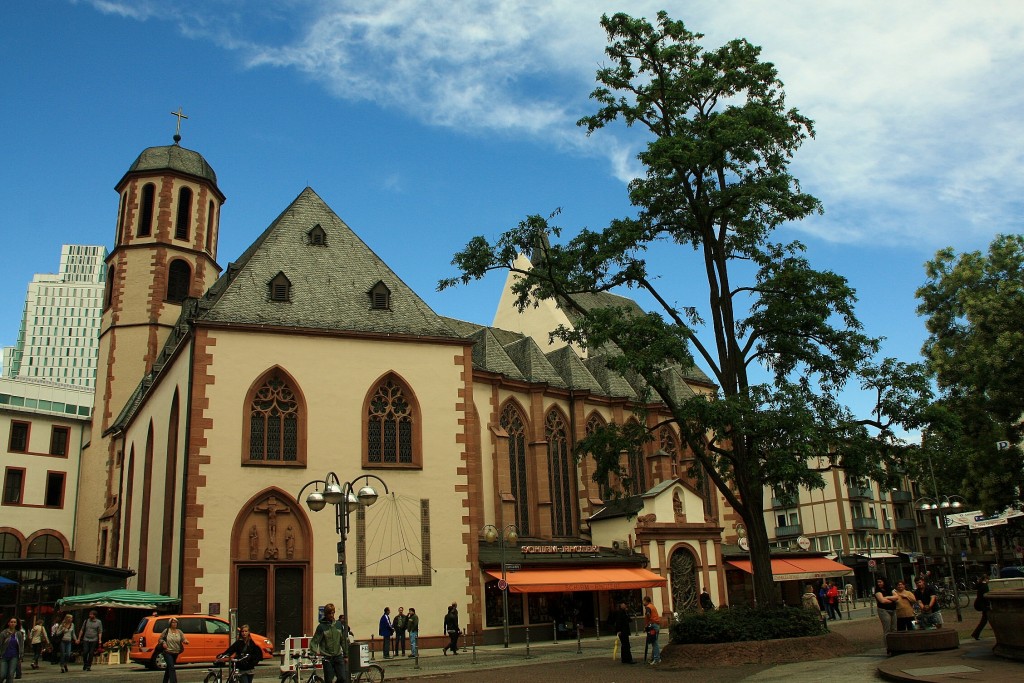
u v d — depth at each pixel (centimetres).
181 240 5850
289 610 3472
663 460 5431
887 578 8206
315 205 4472
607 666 2639
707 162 2917
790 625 2611
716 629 2603
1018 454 4772
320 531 3578
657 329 2792
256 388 3653
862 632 3438
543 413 5131
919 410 2816
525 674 2469
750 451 2791
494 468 4722
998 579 3312
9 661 2639
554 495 5122
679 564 4834
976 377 4909
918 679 1602
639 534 4681
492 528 4262
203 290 5866
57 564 3869
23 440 6406
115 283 5812
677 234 3297
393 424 3891
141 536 4300
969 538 9162
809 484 2733
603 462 3119
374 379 3881
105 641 3822
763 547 2855
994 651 1873
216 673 2145
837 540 8162
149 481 4400
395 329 4034
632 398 5653
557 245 3166
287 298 3925
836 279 2956
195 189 5956
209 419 3525
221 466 3497
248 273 3947
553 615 4294
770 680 1945
